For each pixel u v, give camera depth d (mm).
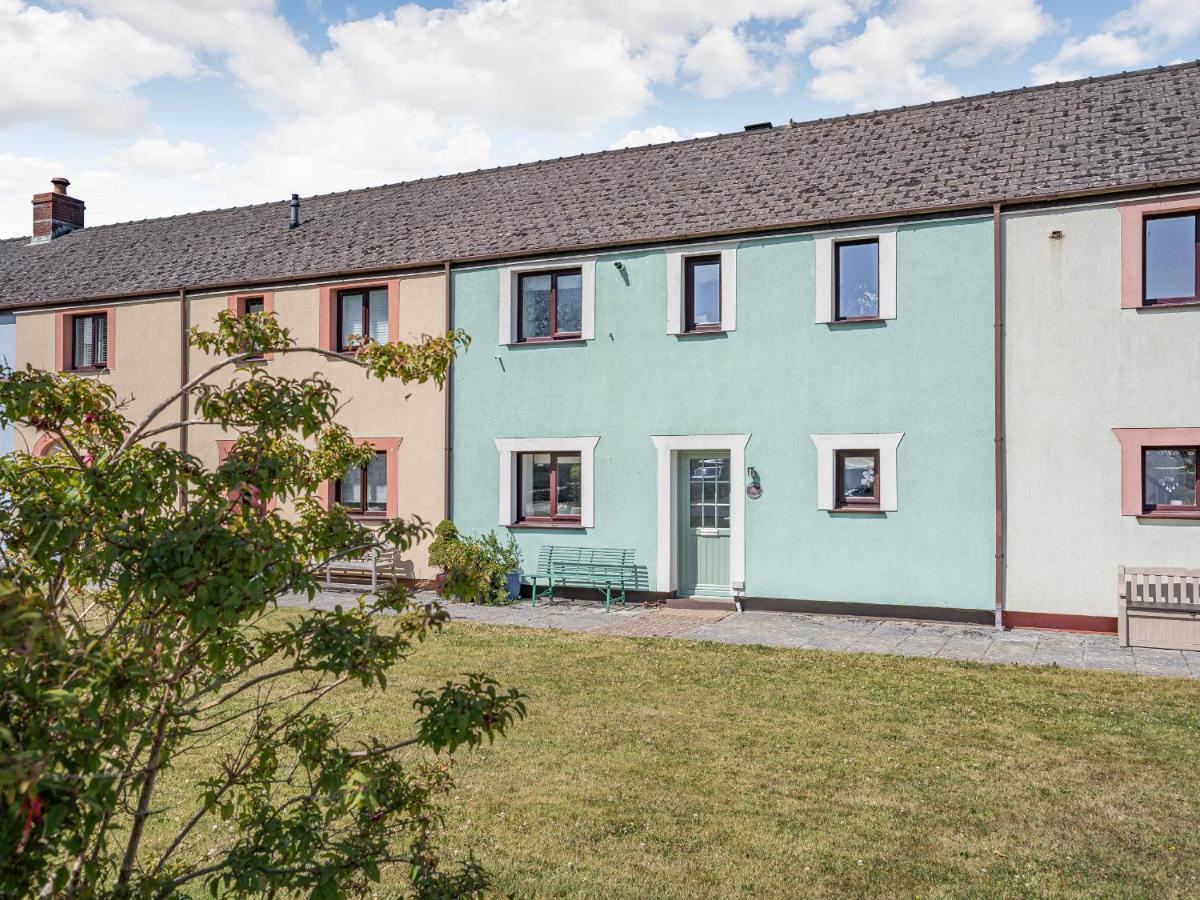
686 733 7906
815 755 7297
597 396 15719
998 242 13039
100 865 2996
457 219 18062
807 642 12000
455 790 6523
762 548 14547
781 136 16828
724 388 14828
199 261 19922
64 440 3174
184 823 5879
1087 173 12906
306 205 21031
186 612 2777
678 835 5746
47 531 2723
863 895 4961
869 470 14086
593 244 15656
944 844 5602
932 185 13930
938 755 7281
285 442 4227
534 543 16172
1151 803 6227
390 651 3213
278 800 5906
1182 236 12375
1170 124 13195
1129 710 8523
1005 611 12984
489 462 16531
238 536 2793
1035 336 12914
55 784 2115
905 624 13273
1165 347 12219
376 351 3984
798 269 14375
